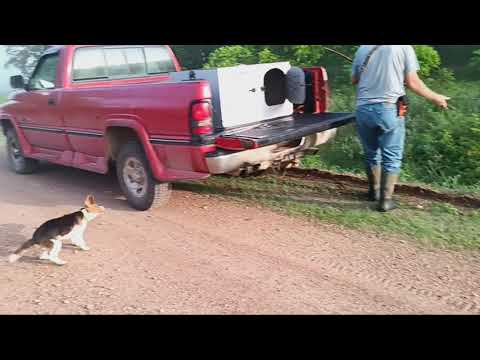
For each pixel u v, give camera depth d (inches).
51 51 285.4
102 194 283.1
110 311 158.4
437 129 315.3
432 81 366.6
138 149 239.3
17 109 315.3
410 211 226.1
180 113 210.4
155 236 217.3
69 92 264.1
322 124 228.4
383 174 222.8
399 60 210.2
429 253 187.2
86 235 221.9
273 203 247.6
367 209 230.7
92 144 260.8
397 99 214.8
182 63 555.2
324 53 427.8
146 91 223.6
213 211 243.1
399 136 218.5
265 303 159.3
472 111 330.0
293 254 192.2
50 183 312.7
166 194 243.8
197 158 209.9
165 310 157.6
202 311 156.3
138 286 174.1
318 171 282.4
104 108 244.8
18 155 336.2
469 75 404.8
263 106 238.5
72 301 165.5
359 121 224.4
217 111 224.2
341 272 176.6
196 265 187.8
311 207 238.2
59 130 282.5
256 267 183.6
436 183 277.0
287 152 230.2
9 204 271.1
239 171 220.4
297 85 242.7
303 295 163.0
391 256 186.2
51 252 193.0
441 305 154.5
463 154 297.6
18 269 191.2
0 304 164.9
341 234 207.5
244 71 228.5
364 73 217.0
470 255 184.1
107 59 288.4
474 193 241.4
